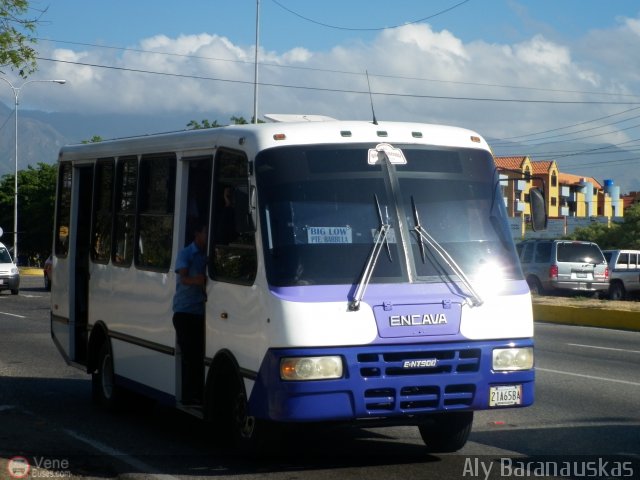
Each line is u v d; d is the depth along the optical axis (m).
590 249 29.95
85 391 12.95
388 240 7.88
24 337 19.69
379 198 8.04
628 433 9.60
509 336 7.86
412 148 8.33
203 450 8.99
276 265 7.64
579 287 29.52
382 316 7.49
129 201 10.81
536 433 9.62
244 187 7.97
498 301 7.86
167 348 9.49
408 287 7.70
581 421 10.24
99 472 8.07
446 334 7.61
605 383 12.94
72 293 12.33
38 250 79.50
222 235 8.55
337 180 8.02
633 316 21.83
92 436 9.75
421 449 8.91
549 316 24.30
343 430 9.91
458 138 8.57
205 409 8.64
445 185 8.28
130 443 9.37
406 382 7.47
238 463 8.36
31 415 11.03
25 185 79.06
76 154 12.52
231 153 8.48
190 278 8.85
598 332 21.12
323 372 7.32
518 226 64.56
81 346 12.38
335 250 7.76
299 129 8.17
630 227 50.69
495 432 9.68
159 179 10.06
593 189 103.88
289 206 7.84
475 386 7.68
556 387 12.57
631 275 31.28
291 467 8.16
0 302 31.02
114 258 11.12
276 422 7.50
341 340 7.39
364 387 7.39
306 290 7.52
